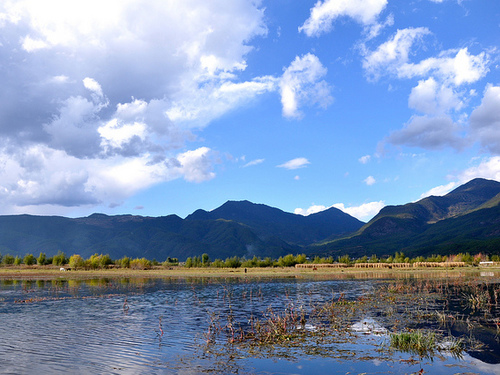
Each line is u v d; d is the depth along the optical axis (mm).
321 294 50938
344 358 19469
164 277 94938
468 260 154250
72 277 96062
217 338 24359
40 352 20938
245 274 105500
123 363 18750
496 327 27094
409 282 69188
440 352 20516
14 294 53781
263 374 17000
